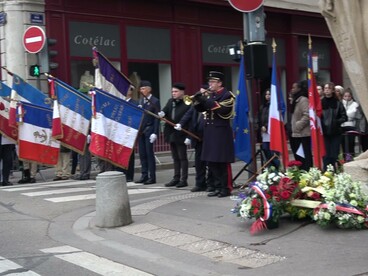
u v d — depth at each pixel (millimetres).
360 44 5965
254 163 8289
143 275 4746
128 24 16047
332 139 9078
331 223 5641
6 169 11102
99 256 5414
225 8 18281
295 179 5938
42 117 10523
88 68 15273
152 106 10203
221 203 7469
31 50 13188
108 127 8234
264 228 5820
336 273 4332
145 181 10516
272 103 7824
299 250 5070
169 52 16984
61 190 9992
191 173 12672
